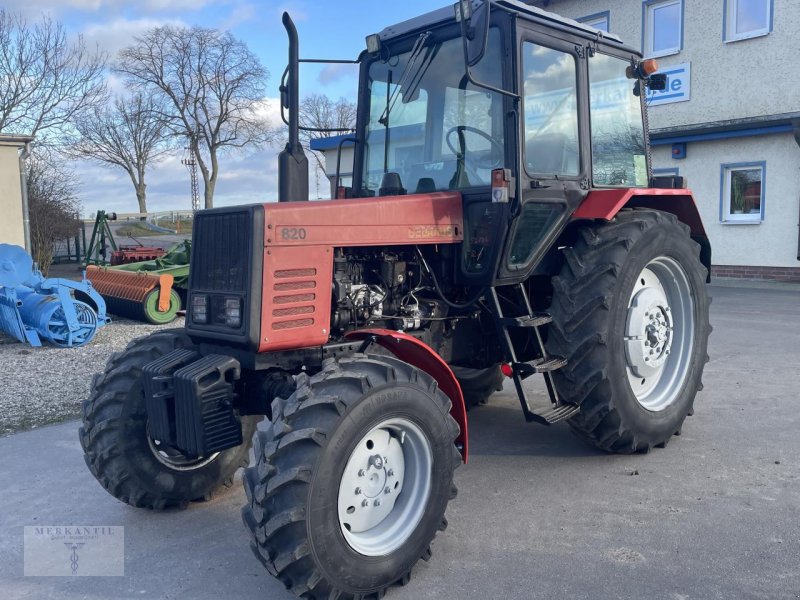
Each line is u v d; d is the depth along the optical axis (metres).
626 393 4.19
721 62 13.95
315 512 2.71
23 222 15.15
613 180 4.71
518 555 3.23
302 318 3.21
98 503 3.98
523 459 4.48
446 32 4.08
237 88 37.28
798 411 5.20
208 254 3.32
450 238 3.88
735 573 2.98
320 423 2.77
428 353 3.34
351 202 3.42
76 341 8.85
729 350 7.33
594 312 4.07
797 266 13.23
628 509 3.66
